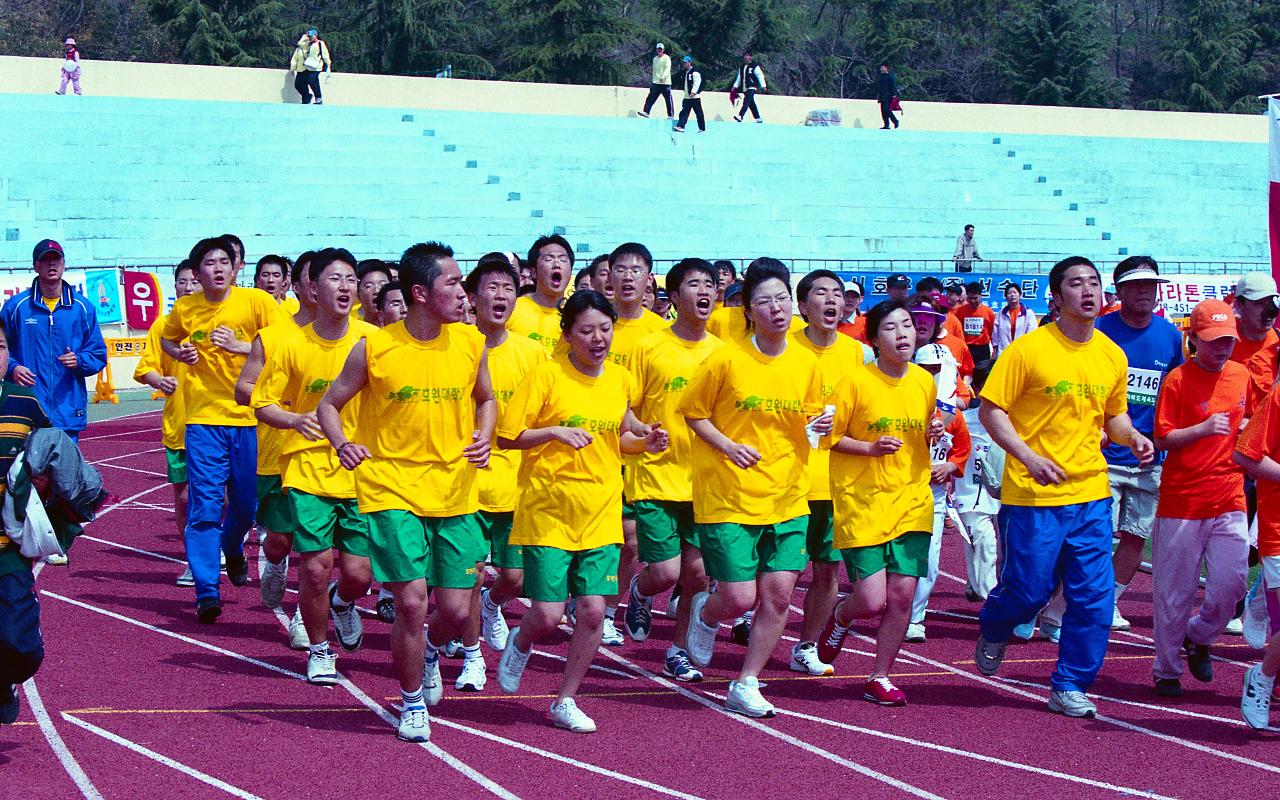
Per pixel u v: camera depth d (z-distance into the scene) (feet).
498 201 106.52
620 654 29.63
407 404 22.06
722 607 24.50
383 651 29.04
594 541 23.24
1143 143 129.59
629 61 203.00
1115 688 27.27
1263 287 28.02
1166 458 26.27
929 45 210.59
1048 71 198.80
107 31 180.34
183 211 98.27
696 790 20.74
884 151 122.21
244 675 26.89
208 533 31.14
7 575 20.38
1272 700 26.14
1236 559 25.95
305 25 174.91
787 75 210.79
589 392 23.15
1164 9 238.07
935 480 30.50
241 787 20.43
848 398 24.95
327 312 26.66
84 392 37.96
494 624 28.89
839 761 22.27
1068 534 24.70
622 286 30.19
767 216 112.27
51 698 24.85
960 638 31.53
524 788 20.65
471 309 28.30
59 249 36.96
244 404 26.89
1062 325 24.89
